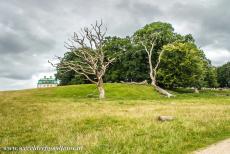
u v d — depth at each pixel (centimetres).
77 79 11062
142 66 9719
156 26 9250
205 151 1466
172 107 3591
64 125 2234
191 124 2066
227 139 1734
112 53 10162
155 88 8000
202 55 9969
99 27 6662
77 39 6625
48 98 6056
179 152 1457
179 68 8319
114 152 1422
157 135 1756
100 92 6538
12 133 2027
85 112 3061
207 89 11894
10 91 8269
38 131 2033
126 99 5950
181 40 9506
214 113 2725
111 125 2170
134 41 9738
